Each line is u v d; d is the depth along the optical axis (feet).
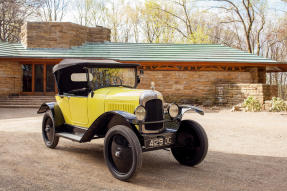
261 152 19.76
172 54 62.59
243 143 22.79
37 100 55.21
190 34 102.22
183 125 16.52
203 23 110.42
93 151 19.69
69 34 65.05
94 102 16.61
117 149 13.73
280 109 45.88
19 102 54.19
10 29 107.55
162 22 103.91
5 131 26.66
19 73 61.26
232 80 61.36
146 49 66.18
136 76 19.95
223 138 24.81
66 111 19.39
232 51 65.10
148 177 14.01
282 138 24.81
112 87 18.11
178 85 61.00
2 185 12.21
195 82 61.05
